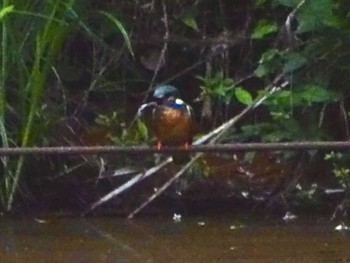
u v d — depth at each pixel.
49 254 8.28
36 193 10.20
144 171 10.28
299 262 7.94
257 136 10.82
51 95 10.73
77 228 9.36
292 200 10.22
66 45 11.25
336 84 10.83
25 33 9.59
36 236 9.00
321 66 10.62
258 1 11.38
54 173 10.30
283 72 10.35
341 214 9.90
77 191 10.29
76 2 10.31
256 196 10.24
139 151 8.23
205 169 10.48
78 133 11.09
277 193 10.29
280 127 10.52
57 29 9.52
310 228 9.35
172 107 8.14
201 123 11.30
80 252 8.34
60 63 11.21
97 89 11.34
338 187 10.26
